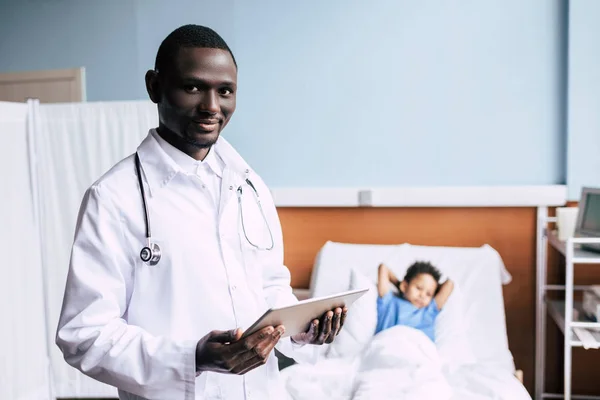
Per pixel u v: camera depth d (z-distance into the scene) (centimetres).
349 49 304
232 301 118
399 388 199
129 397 119
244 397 121
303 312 109
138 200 117
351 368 229
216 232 121
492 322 262
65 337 108
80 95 332
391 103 302
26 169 289
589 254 252
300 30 307
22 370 284
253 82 312
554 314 274
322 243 311
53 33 336
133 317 115
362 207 307
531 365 301
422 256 280
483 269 275
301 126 310
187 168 121
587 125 283
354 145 307
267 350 103
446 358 247
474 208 299
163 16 321
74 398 312
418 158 302
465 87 296
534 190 288
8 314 277
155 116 286
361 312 260
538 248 293
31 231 290
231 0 312
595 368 297
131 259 115
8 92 344
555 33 288
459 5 293
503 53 292
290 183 313
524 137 294
